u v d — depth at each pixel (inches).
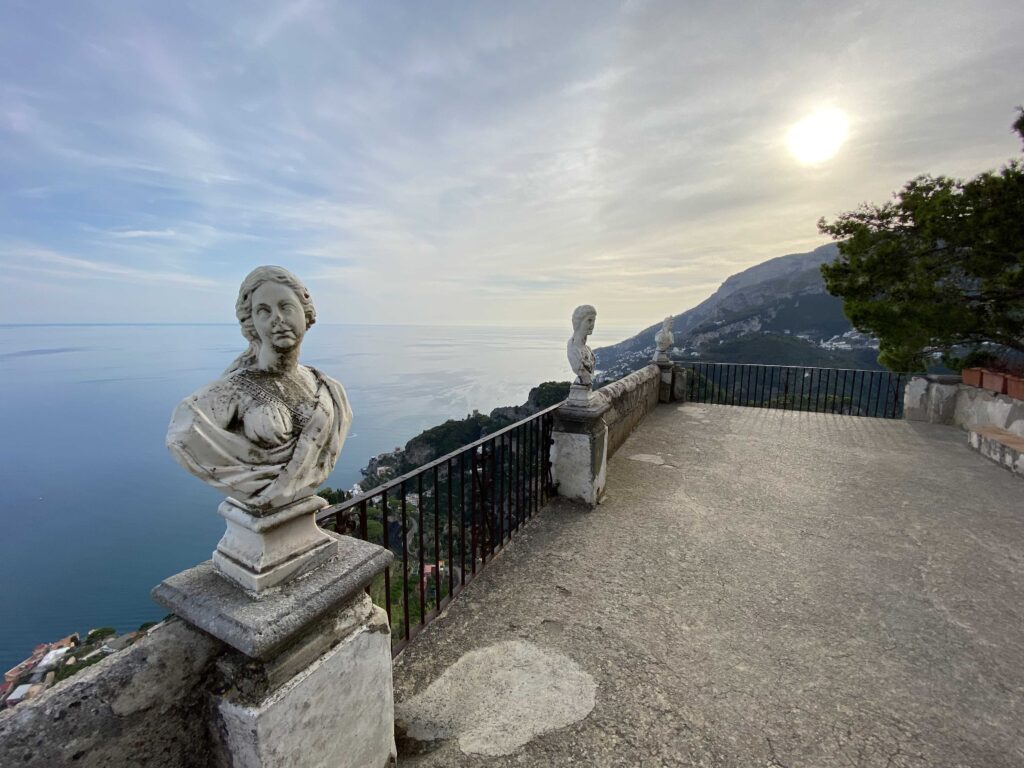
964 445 266.2
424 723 84.7
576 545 150.3
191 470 51.1
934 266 287.0
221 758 54.1
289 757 54.4
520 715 86.0
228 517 55.9
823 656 101.4
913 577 132.6
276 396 56.7
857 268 309.9
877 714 86.1
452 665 98.7
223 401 52.9
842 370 362.3
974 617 115.0
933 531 160.7
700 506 181.5
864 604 120.0
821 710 87.0
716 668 97.8
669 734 81.8
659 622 112.6
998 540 154.3
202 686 53.1
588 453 177.8
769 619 114.0
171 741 51.0
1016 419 251.6
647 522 167.0
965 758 77.0
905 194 293.1
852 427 309.0
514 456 157.4
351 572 62.2
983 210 250.8
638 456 245.8
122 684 47.0
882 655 101.7
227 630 50.1
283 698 52.6
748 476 215.5
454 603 120.3
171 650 50.8
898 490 198.2
